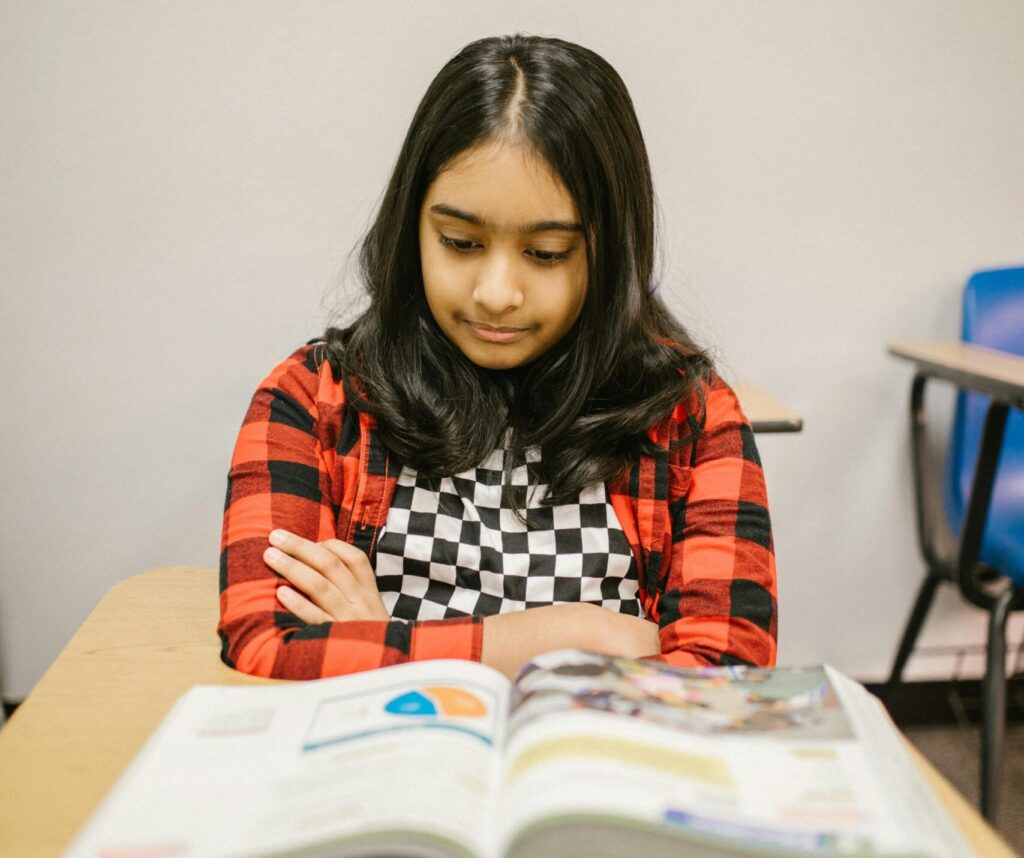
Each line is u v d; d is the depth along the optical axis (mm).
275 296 1571
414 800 433
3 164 1460
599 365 862
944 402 1755
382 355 885
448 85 766
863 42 1543
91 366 1582
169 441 1641
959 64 1575
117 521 1678
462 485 877
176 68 1440
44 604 1710
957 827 484
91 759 553
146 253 1527
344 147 1509
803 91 1557
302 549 776
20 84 1425
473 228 755
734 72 1533
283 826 427
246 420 879
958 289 1706
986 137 1623
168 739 519
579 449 865
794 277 1659
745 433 919
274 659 674
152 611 792
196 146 1480
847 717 517
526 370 899
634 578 894
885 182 1625
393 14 1451
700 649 756
